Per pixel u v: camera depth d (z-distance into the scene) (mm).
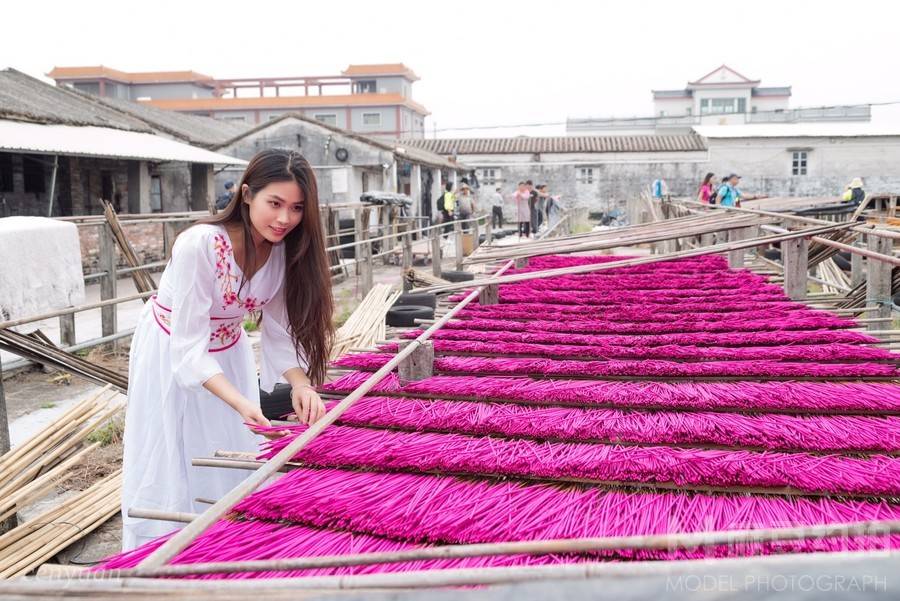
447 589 874
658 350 3221
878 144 30734
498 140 35938
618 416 2439
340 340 6254
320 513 1788
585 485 1968
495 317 4391
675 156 32969
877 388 2686
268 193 2107
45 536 3123
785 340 3457
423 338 2998
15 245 4453
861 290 5914
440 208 20297
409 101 59719
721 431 2242
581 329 3895
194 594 1033
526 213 20469
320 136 20891
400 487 1950
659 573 775
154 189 17000
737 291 5363
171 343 2211
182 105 58812
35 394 5777
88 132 13875
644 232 8070
